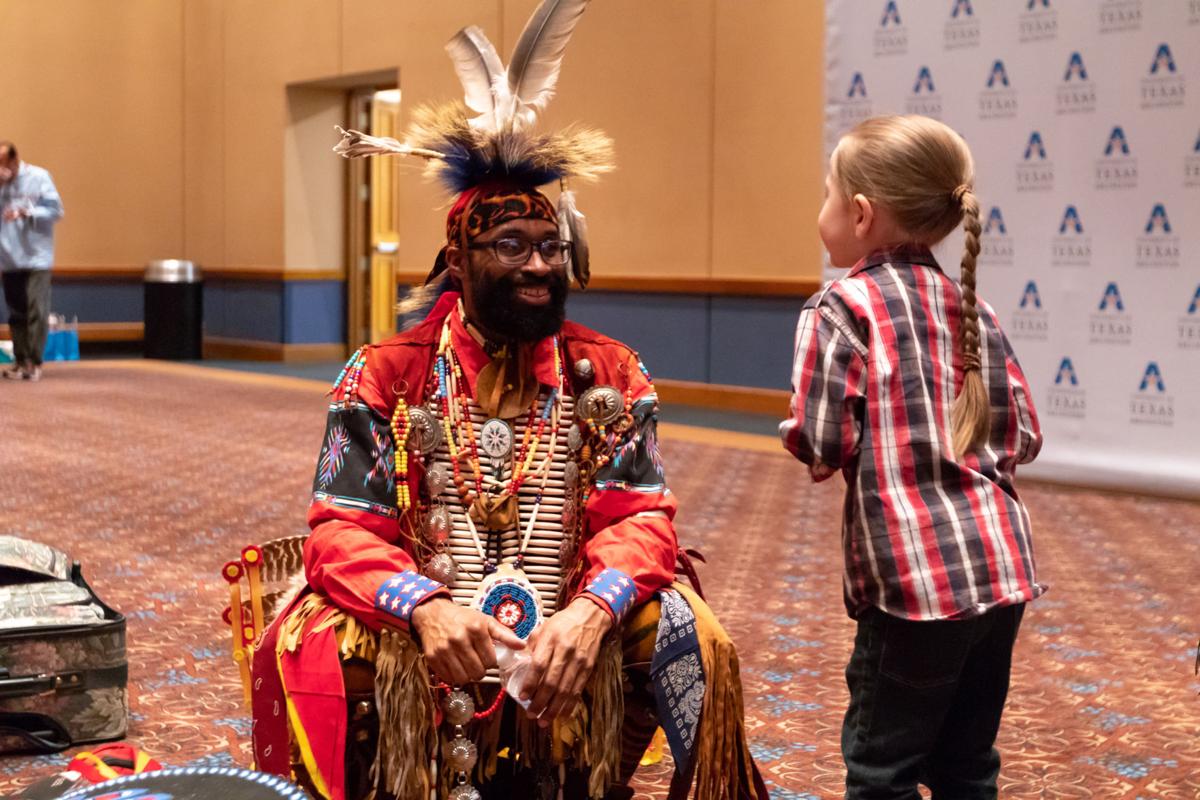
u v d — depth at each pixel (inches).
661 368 424.8
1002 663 83.4
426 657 77.1
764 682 141.0
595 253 438.6
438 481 85.4
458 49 92.6
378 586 79.7
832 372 81.0
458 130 86.3
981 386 81.0
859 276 84.6
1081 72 255.4
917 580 77.9
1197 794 111.3
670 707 81.0
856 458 81.5
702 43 403.2
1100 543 217.9
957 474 80.0
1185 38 243.0
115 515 234.2
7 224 467.2
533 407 87.7
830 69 287.9
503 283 83.7
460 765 81.7
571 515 86.6
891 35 278.8
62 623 116.1
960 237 273.1
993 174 267.7
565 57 440.1
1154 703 136.0
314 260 574.6
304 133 566.9
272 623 85.3
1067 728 128.3
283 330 571.2
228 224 595.5
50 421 366.9
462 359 87.4
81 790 62.1
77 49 596.7
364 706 81.7
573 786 86.2
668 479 282.5
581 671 77.2
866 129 86.2
